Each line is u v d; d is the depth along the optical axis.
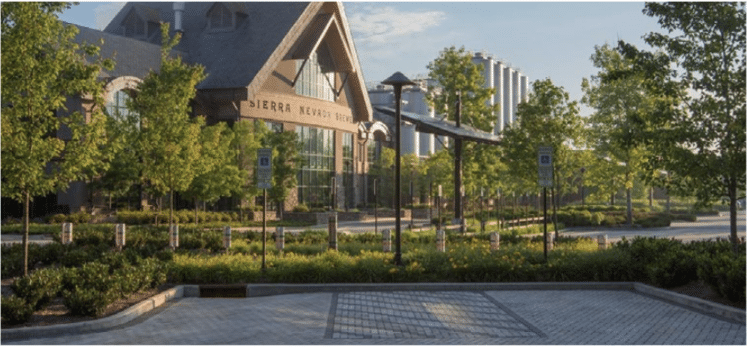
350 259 16.84
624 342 9.74
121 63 47.91
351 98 66.25
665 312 12.21
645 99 39.31
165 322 11.27
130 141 30.55
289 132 46.66
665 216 47.88
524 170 27.05
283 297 14.02
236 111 50.72
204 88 49.44
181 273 15.21
